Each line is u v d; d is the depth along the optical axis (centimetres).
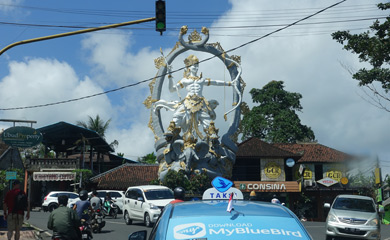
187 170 3669
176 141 3762
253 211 442
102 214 1995
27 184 4297
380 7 1866
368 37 1933
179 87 4006
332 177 4569
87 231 1296
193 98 3941
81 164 4481
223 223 406
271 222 413
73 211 973
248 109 4150
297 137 5912
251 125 6044
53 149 5038
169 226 410
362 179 4506
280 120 5931
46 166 4325
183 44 4109
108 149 5234
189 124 3881
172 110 3991
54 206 3575
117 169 4750
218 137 3856
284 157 4481
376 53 1855
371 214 1748
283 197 4497
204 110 3938
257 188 4334
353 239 1803
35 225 2348
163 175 3728
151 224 2169
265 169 4453
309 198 4491
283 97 6116
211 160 3778
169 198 2256
